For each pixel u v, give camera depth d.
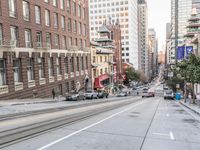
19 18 34.97
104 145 9.42
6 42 31.92
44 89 41.38
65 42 50.97
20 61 35.22
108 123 14.84
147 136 11.45
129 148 9.14
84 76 61.34
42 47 40.78
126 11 151.62
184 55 49.91
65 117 17.12
